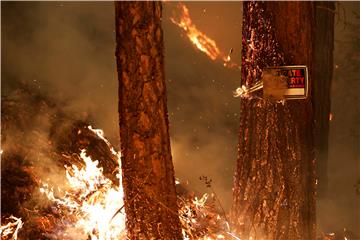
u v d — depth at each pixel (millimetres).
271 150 8305
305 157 8398
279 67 8055
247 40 8422
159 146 7293
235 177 8812
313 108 8555
